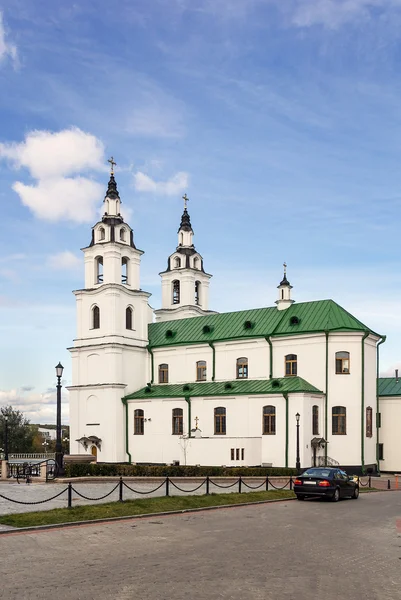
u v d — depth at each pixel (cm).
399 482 4709
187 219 7488
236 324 6178
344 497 3247
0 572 1393
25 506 2442
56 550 1645
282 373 5647
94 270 6588
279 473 4534
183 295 7225
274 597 1216
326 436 5281
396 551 1716
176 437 5856
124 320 6450
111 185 6700
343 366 5384
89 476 3919
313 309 5759
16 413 10531
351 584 1327
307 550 1697
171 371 6406
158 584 1297
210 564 1494
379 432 5747
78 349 6519
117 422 6191
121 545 1728
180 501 2653
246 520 2297
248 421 5400
